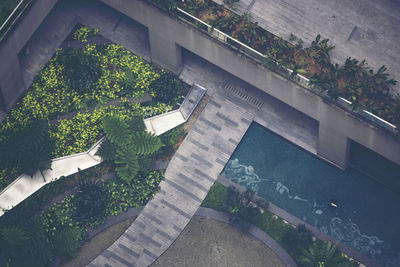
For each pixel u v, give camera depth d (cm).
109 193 5594
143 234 5522
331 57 5288
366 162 5634
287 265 5409
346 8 5419
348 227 5534
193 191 5616
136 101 5847
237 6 5481
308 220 5562
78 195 5550
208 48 5438
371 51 5275
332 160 5650
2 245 5391
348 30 5359
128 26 6047
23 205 5534
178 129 5791
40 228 5453
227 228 5528
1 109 5788
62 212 5528
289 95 5309
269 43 5316
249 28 5322
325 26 5391
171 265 5450
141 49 6003
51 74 5875
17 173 5597
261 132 5809
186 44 5541
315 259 5331
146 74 5909
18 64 5559
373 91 5050
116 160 5616
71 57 5828
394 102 5034
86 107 5822
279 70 5206
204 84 5909
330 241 5422
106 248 5497
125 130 5575
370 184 5634
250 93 5862
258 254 5453
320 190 5634
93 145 5684
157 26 5525
